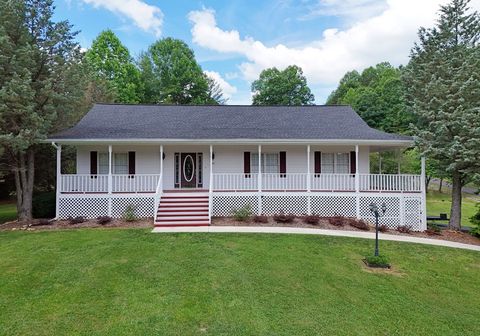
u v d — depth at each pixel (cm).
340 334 545
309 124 1697
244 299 656
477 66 1320
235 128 1623
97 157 1612
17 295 657
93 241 1038
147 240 1058
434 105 1363
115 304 623
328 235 1181
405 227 1378
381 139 1462
